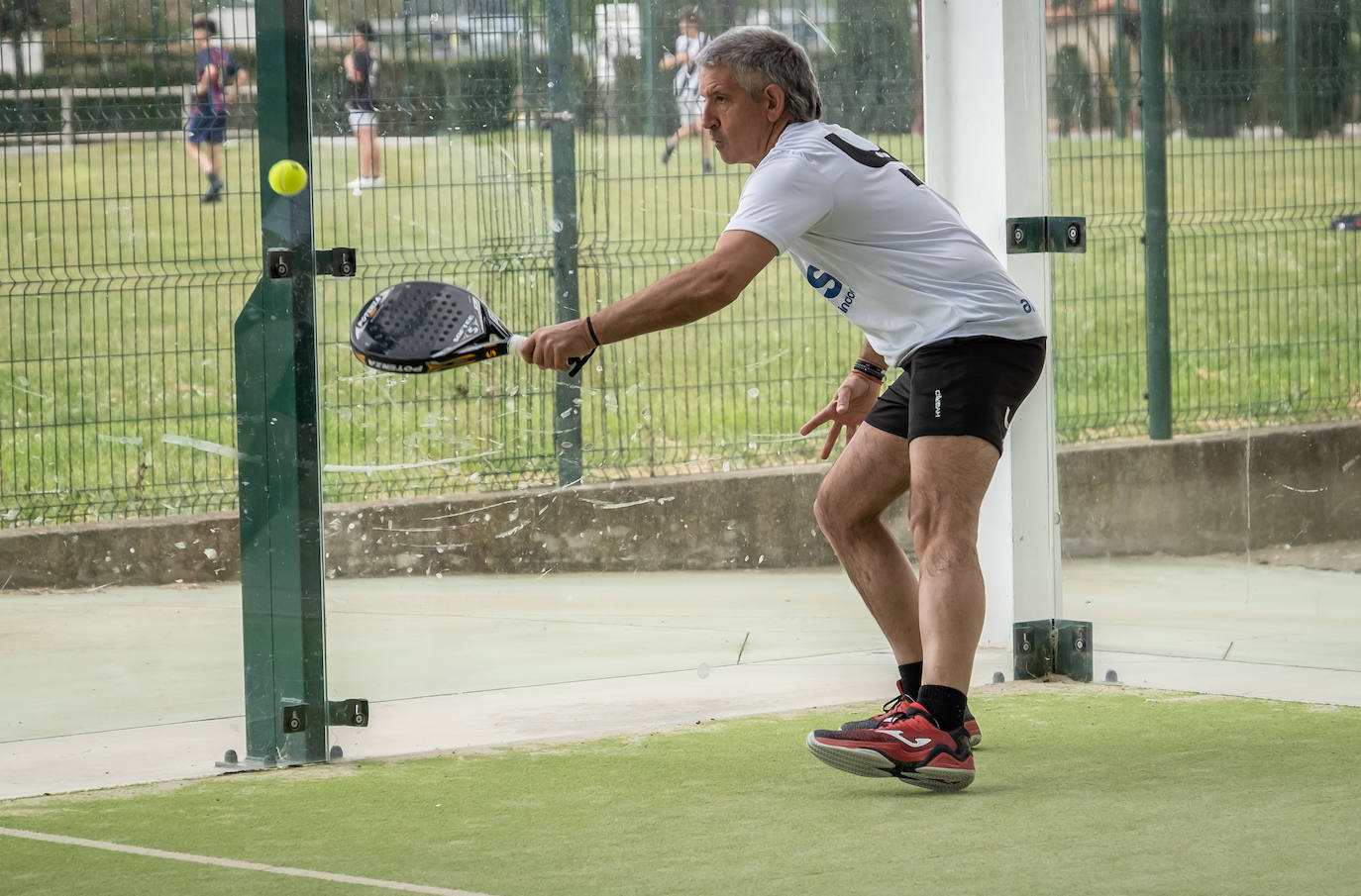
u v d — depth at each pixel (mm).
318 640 6328
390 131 7008
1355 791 5488
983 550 7914
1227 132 8289
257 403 6289
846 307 5828
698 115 7605
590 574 7449
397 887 4621
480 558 7246
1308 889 4441
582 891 4555
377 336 5188
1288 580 8094
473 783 5852
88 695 6605
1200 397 8133
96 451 6812
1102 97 8094
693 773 5934
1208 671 7641
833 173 5574
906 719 5504
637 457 7574
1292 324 8289
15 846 5113
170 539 6902
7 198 6582
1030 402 7699
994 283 5641
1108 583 7914
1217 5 8219
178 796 5738
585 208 7406
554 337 5262
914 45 7953
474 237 7199
